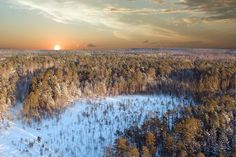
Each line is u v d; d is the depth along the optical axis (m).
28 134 93.50
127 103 130.38
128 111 116.56
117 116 109.56
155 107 126.56
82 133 96.62
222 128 78.44
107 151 76.19
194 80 152.00
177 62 190.25
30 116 102.31
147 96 147.00
